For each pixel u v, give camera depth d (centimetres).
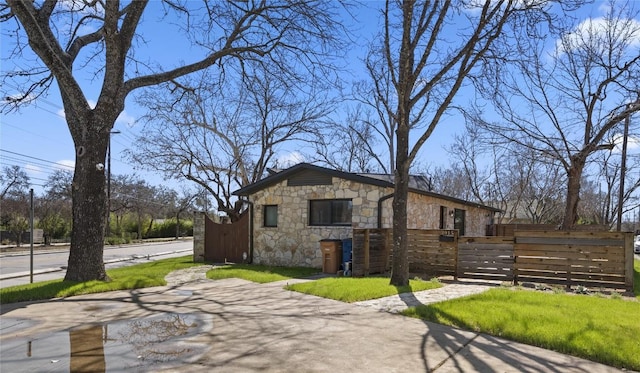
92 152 963
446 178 4203
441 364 425
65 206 4262
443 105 891
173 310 695
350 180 1389
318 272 1294
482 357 447
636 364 417
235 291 898
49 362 434
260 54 1268
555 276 987
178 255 2581
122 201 4656
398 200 928
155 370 409
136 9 991
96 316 650
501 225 2469
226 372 402
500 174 3472
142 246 3716
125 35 989
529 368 415
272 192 1563
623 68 1603
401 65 906
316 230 1453
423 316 630
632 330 529
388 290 842
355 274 1164
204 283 1038
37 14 934
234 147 2366
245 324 592
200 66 1161
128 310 695
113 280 992
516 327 545
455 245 1112
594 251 950
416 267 1167
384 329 562
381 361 434
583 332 518
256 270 1320
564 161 1761
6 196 4019
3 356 454
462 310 649
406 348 477
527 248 1020
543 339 494
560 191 3266
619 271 923
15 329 570
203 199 4481
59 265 1858
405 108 919
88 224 962
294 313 665
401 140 930
